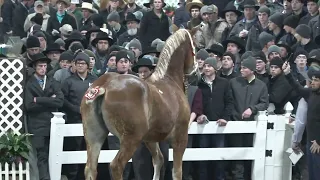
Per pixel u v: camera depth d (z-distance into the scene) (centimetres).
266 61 1742
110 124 1288
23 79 1565
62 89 1598
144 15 2108
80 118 1605
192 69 1453
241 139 1662
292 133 1639
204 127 1611
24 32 2400
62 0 2195
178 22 2261
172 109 1349
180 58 1427
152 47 1773
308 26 1883
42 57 1576
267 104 1633
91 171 1309
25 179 1548
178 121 1383
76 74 1611
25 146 1541
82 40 1889
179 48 1425
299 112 1563
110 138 1611
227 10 2070
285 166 1647
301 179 1644
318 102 1495
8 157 1534
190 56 1445
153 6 2217
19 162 1541
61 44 1892
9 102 1562
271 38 1864
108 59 1683
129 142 1288
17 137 1537
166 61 1397
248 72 1625
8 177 1538
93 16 2134
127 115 1276
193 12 2130
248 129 1627
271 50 1739
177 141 1398
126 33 2123
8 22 2427
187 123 1398
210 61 1611
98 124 1302
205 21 2020
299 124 1562
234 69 1770
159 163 1448
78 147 1620
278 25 1969
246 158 1634
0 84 1560
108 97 1278
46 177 1577
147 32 2098
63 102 1585
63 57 1692
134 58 1716
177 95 1384
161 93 1345
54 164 1565
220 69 1748
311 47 1861
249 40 1938
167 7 2594
